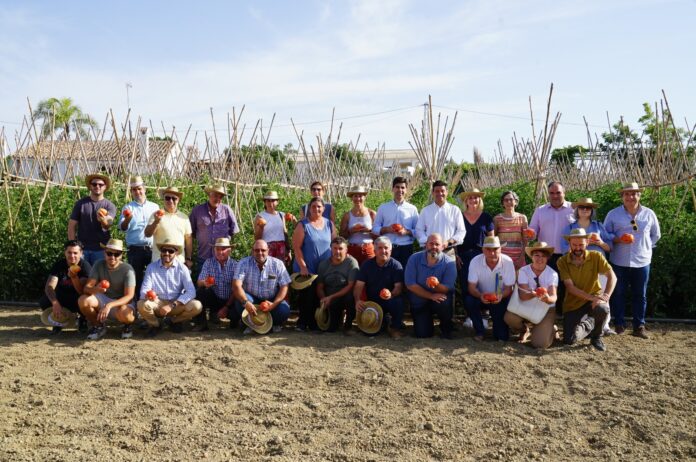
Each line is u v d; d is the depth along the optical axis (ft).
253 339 23.86
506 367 19.94
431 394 17.31
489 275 23.53
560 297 27.02
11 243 32.22
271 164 57.57
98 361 20.25
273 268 25.04
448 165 65.26
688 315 28.86
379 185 77.36
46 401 16.39
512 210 26.02
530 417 15.55
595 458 13.21
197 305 24.53
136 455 13.28
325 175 46.75
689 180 32.63
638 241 24.32
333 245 25.08
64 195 34.63
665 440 14.03
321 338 24.26
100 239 26.55
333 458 13.16
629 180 48.49
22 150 37.40
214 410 15.99
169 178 44.29
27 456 13.07
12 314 29.22
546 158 33.22
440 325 24.62
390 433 14.47
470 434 14.48
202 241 27.14
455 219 25.89
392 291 24.93
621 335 24.79
